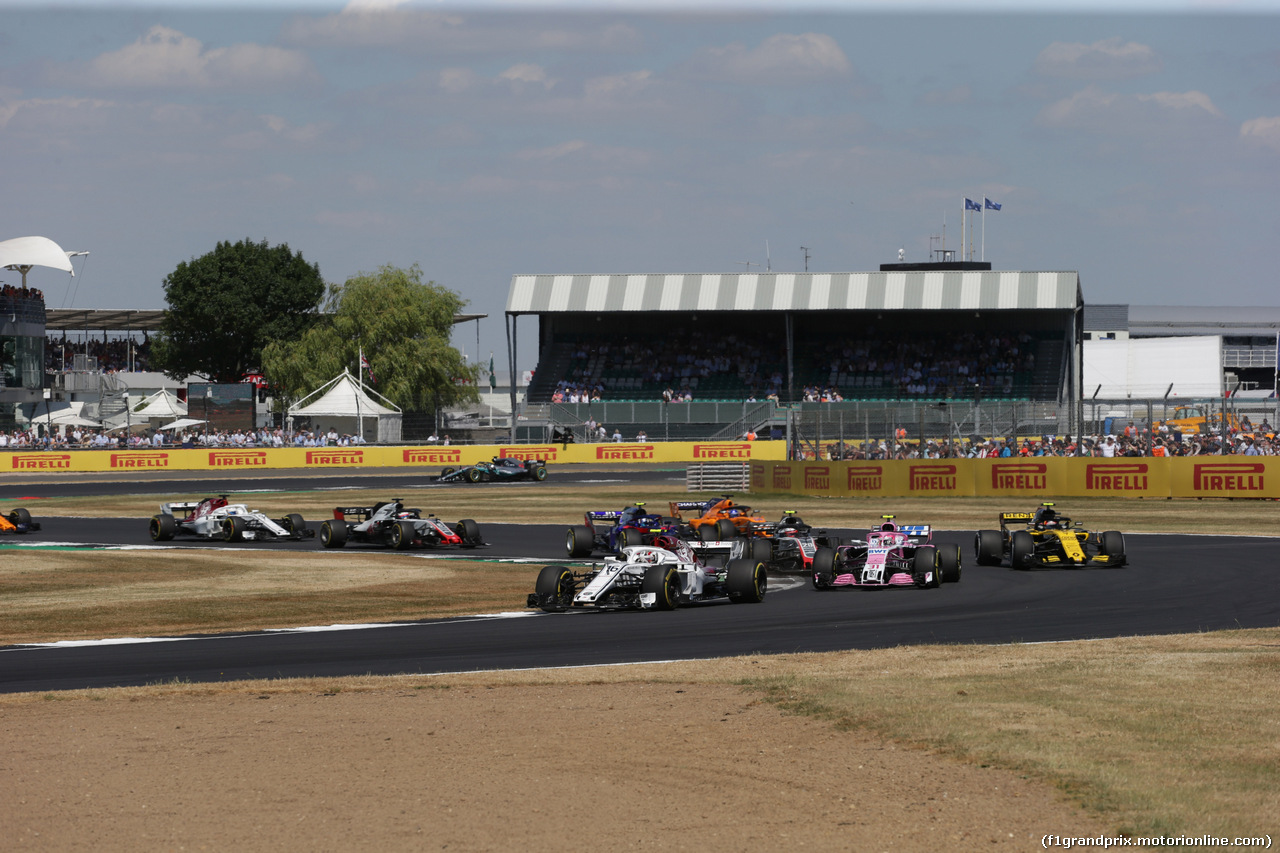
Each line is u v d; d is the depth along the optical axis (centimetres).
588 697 2706
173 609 4562
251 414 18000
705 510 6856
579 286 17300
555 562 6225
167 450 16088
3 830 1789
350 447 16525
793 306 16525
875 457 11756
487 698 2717
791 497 11125
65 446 16875
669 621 4128
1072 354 16050
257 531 7688
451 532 7019
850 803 1856
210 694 2819
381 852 1680
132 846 1716
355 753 2209
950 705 2480
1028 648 3294
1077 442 10525
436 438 18438
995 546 5862
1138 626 3819
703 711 2519
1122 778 1928
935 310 16162
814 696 2616
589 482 13588
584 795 1920
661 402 17000
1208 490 9481
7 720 2545
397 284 19625
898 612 4275
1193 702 2477
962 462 10475
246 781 2030
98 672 3259
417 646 3656
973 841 1684
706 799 1891
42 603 4728
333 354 19312
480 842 1712
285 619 4312
